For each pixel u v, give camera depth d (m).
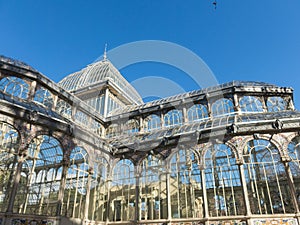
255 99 26.30
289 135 20.59
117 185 25.11
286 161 19.78
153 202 23.50
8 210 16.45
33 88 22.75
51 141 23.23
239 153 20.73
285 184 23.42
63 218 19.50
